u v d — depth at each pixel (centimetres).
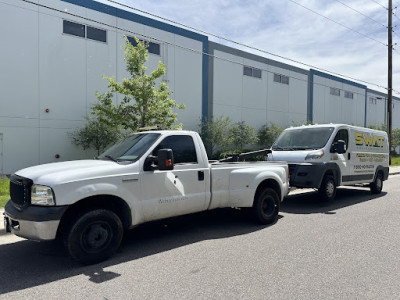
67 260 470
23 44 1560
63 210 418
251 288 376
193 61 2277
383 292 365
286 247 525
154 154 518
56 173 434
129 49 1480
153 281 396
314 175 833
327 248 520
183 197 544
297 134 973
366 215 766
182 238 580
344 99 3728
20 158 1578
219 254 493
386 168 1151
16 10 1536
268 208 685
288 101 3050
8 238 576
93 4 1772
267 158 929
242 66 2639
